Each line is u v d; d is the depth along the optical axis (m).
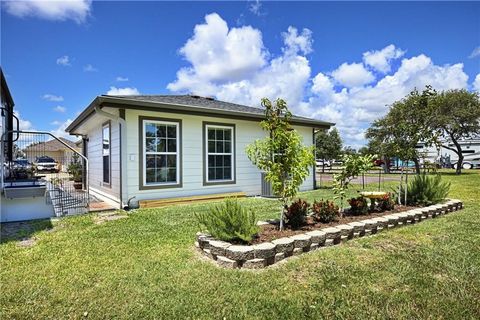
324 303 2.55
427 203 6.80
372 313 2.40
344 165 5.71
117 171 7.96
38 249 4.14
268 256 3.43
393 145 7.13
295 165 4.55
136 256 3.81
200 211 7.02
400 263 3.49
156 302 2.58
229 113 9.08
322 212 5.05
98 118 9.32
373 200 6.20
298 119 10.89
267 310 2.44
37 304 2.58
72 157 12.15
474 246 4.16
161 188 8.23
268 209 7.23
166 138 8.42
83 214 6.81
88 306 2.54
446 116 19.84
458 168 21.44
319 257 3.71
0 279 3.11
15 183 6.77
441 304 2.54
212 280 3.04
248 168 10.29
